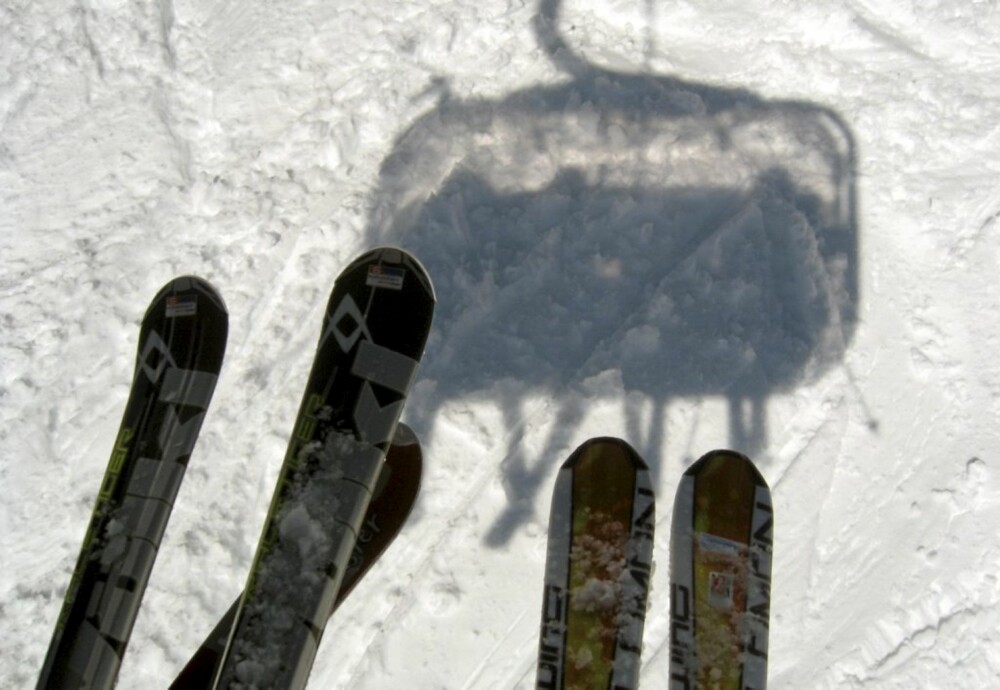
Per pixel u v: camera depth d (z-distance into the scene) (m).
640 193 3.05
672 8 3.39
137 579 2.13
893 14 3.38
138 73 3.45
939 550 2.63
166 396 2.34
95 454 2.80
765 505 2.26
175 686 2.30
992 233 3.02
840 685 2.51
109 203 3.21
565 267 2.94
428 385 2.78
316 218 3.09
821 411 2.79
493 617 2.54
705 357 2.80
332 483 2.15
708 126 3.18
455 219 3.01
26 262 3.12
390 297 2.35
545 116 3.19
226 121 3.34
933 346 2.87
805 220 2.99
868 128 3.19
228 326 2.62
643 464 2.30
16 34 3.50
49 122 3.38
